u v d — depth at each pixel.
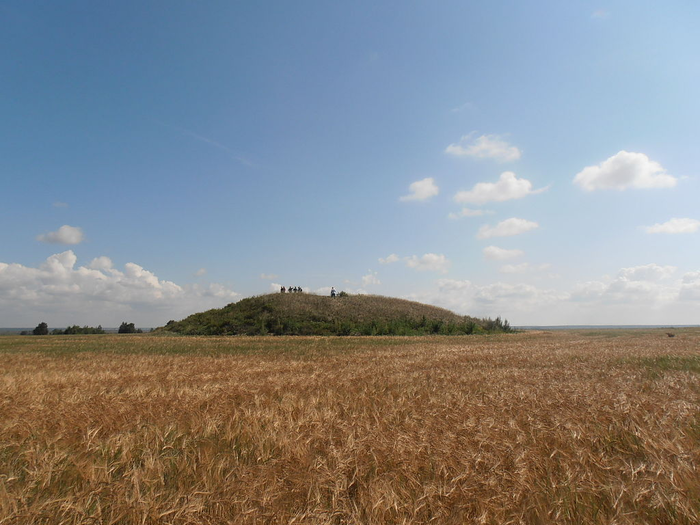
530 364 18.17
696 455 5.29
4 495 4.36
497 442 5.75
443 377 13.68
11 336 50.88
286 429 6.69
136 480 4.53
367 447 5.69
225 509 4.12
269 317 56.88
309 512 3.99
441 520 3.87
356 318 59.66
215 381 13.57
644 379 12.55
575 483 4.45
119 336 49.31
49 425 7.46
